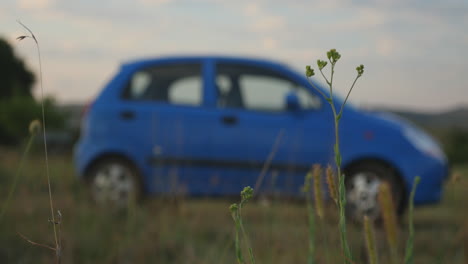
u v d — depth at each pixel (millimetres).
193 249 3053
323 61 673
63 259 2920
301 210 3352
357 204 4633
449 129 33250
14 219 3646
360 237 1907
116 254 3053
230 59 5473
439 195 4969
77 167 5379
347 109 5168
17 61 37688
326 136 5082
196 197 5242
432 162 4941
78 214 3990
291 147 5105
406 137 4988
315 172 925
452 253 2811
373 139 5000
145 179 5258
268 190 4953
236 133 5223
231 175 5195
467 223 2842
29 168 4516
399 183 4914
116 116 5379
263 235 2664
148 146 5293
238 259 701
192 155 5250
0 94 35469
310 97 5242
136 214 3992
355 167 4945
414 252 3000
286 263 2410
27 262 2842
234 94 5363
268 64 5414
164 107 5363
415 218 5113
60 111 24922
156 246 3199
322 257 1992
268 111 5281
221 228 3607
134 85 5492
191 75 5457
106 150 5289
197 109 5328
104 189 5211
